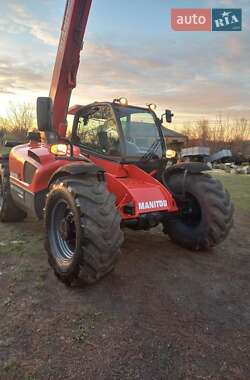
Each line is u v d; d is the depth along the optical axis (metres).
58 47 4.62
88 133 4.04
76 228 2.74
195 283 3.15
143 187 3.43
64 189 2.89
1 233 4.55
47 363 2.01
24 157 4.31
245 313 2.65
